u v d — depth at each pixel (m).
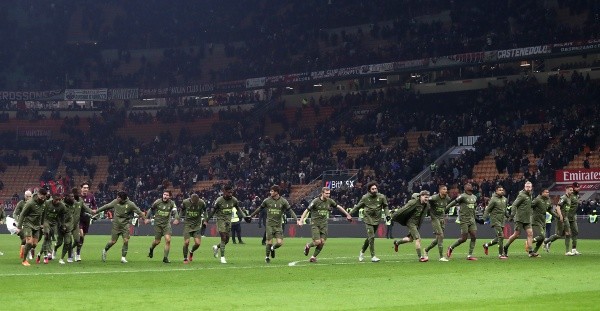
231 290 18.36
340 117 77.50
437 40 73.31
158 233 27.86
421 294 17.38
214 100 87.38
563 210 30.08
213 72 86.44
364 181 62.78
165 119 87.81
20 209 29.50
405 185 59.69
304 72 78.81
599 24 63.81
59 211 27.16
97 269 24.56
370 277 21.53
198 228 27.81
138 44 92.62
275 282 20.27
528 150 61.62
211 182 74.44
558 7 71.44
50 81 90.44
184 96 86.12
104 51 93.06
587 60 68.19
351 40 80.50
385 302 16.00
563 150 58.03
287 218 58.56
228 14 91.56
